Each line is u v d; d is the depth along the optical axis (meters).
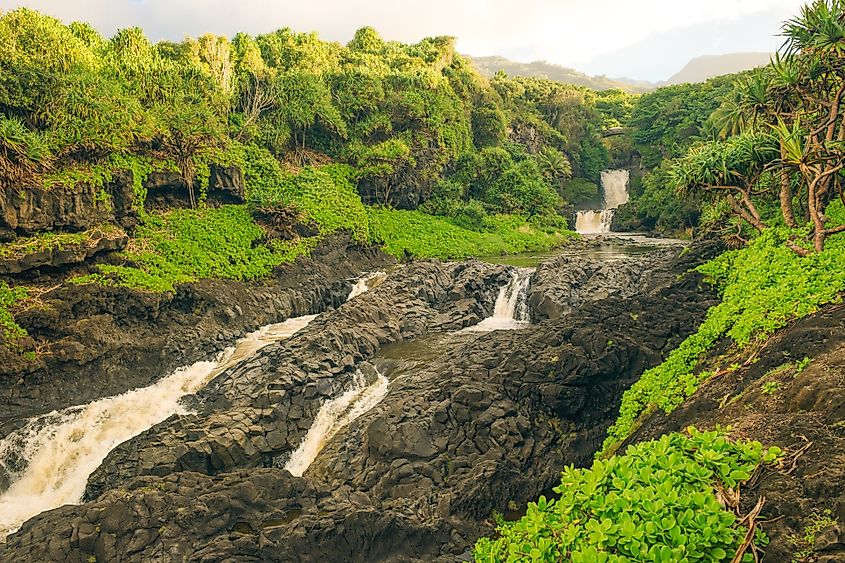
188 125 34.88
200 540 12.88
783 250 18.44
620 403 18.27
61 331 23.52
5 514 16.73
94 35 43.66
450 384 18.48
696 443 6.69
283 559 12.31
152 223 32.88
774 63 21.47
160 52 47.34
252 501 13.99
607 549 5.48
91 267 26.64
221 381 21.89
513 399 17.92
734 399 11.54
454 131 59.34
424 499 15.21
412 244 45.47
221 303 29.12
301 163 47.94
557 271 31.64
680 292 22.28
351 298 31.30
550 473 16.45
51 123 30.41
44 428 20.00
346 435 18.33
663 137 74.06
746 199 22.06
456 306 30.55
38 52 32.44
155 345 25.45
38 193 25.73
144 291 26.33
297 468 18.30
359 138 52.06
